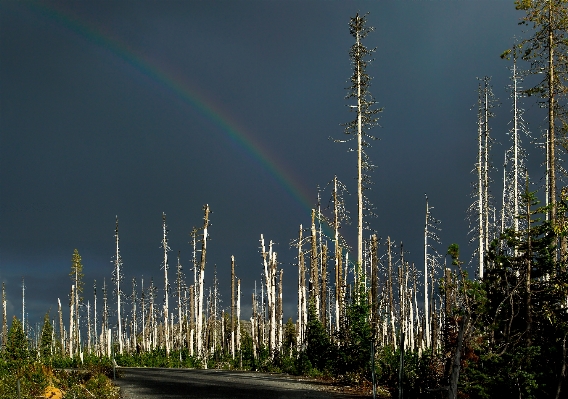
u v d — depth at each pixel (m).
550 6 21.09
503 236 17.22
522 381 15.43
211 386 26.06
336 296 36.25
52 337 89.50
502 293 16.52
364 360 27.28
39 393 22.55
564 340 15.17
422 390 18.98
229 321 80.62
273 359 43.94
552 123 21.53
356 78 30.25
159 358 62.03
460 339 14.79
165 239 61.91
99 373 29.97
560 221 17.25
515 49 22.05
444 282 17.06
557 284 16.31
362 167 29.91
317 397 21.23
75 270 76.94
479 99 33.22
